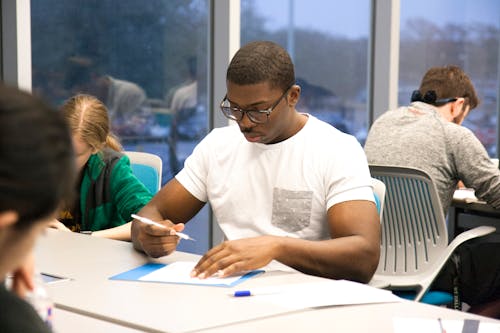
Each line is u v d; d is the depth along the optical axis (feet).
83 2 11.57
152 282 5.24
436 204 8.20
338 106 13.96
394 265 8.55
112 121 12.05
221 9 12.16
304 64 13.48
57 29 11.39
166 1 12.22
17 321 2.34
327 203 6.37
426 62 14.75
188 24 12.39
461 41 15.16
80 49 11.64
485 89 15.71
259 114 6.15
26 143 1.90
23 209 1.91
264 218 6.62
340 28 13.75
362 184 6.31
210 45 12.51
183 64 12.47
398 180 8.39
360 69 14.10
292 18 13.24
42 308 3.09
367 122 14.29
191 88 12.59
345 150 6.49
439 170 9.03
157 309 4.55
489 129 16.05
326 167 6.44
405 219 8.42
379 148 9.30
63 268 5.65
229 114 6.48
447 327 4.21
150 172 8.71
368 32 14.06
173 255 6.18
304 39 13.42
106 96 11.98
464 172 9.01
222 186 6.82
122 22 11.94
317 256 5.63
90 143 7.85
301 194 6.47
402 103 14.62
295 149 6.57
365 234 5.99
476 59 15.46
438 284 8.35
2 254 1.98
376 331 4.16
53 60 11.41
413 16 14.47
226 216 6.83
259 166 6.66
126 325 4.27
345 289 5.04
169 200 7.00
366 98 14.23
